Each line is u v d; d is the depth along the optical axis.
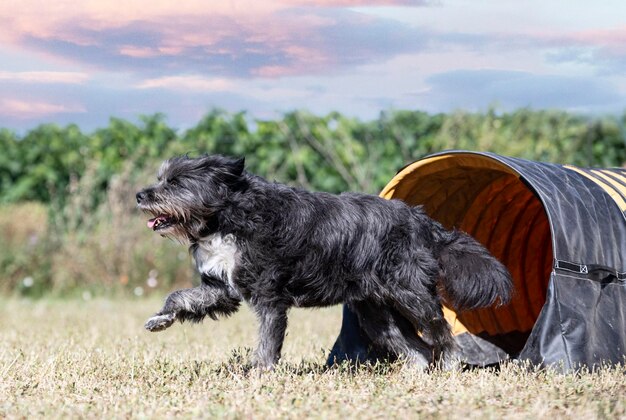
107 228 15.05
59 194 16.47
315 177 15.75
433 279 6.55
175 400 5.21
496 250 8.17
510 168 6.55
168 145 16.33
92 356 7.07
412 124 15.92
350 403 5.13
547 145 14.86
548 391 5.36
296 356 7.50
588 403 4.92
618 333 6.23
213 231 6.37
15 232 15.12
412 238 6.52
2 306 13.08
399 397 5.28
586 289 6.21
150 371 6.26
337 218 6.32
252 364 6.27
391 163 15.55
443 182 7.52
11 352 7.35
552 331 6.04
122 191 15.19
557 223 6.23
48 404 5.11
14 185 16.73
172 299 6.41
